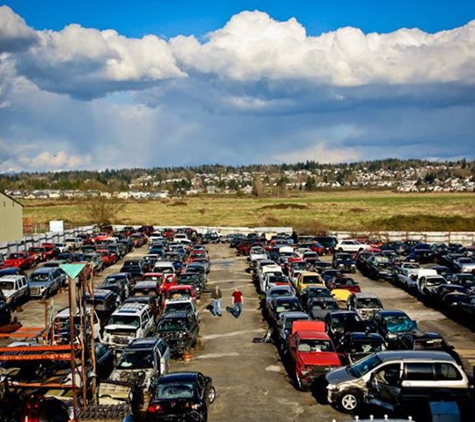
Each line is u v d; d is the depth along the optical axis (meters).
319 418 17.17
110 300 29.70
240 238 72.44
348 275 47.06
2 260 53.22
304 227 84.12
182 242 69.31
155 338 21.19
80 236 74.50
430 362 17.08
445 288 33.47
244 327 29.72
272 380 21.09
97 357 19.72
